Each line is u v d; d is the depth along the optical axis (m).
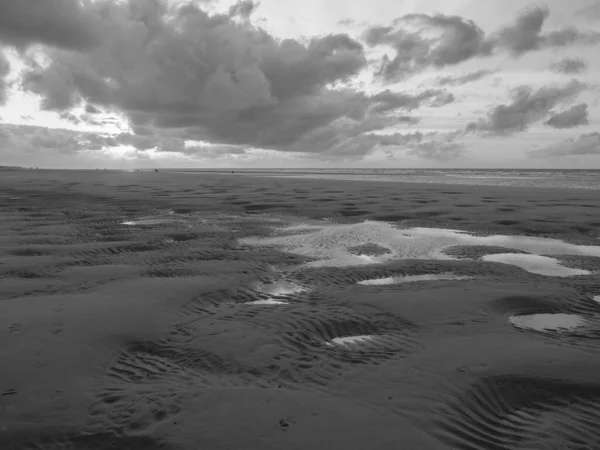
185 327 6.54
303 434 3.74
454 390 4.59
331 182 52.94
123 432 3.83
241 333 6.29
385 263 11.16
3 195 30.48
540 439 3.87
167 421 3.97
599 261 11.53
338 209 22.59
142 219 18.91
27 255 11.51
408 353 5.60
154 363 5.36
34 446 3.68
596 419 4.16
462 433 3.89
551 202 25.16
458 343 5.86
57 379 4.76
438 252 12.70
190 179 62.84
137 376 5.00
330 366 5.23
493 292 8.25
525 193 32.06
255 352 5.63
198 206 24.02
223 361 5.37
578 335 6.37
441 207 22.97
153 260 11.18
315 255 12.30
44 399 4.35
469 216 19.56
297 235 15.46
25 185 43.16
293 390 4.59
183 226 17.05
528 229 16.33
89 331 6.07
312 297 8.31
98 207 23.23
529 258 11.92
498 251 12.78
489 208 22.34
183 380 4.89
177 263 10.86
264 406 4.21
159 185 45.03
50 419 4.02
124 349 5.67
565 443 3.81
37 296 7.79
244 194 32.47
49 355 5.30
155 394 4.48
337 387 4.67
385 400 4.38
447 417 4.11
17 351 5.39
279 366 5.23
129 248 12.70
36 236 14.32
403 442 3.67
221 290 8.47
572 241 14.27
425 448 3.61
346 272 10.30
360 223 18.22
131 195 31.09
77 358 5.26
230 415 4.05
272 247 13.34
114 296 7.77
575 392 4.60
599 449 3.72
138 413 4.11
